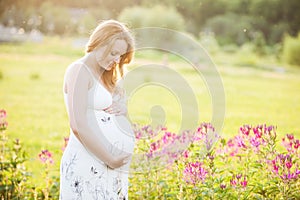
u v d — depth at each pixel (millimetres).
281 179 3770
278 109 10148
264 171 3979
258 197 3877
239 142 4051
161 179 4383
